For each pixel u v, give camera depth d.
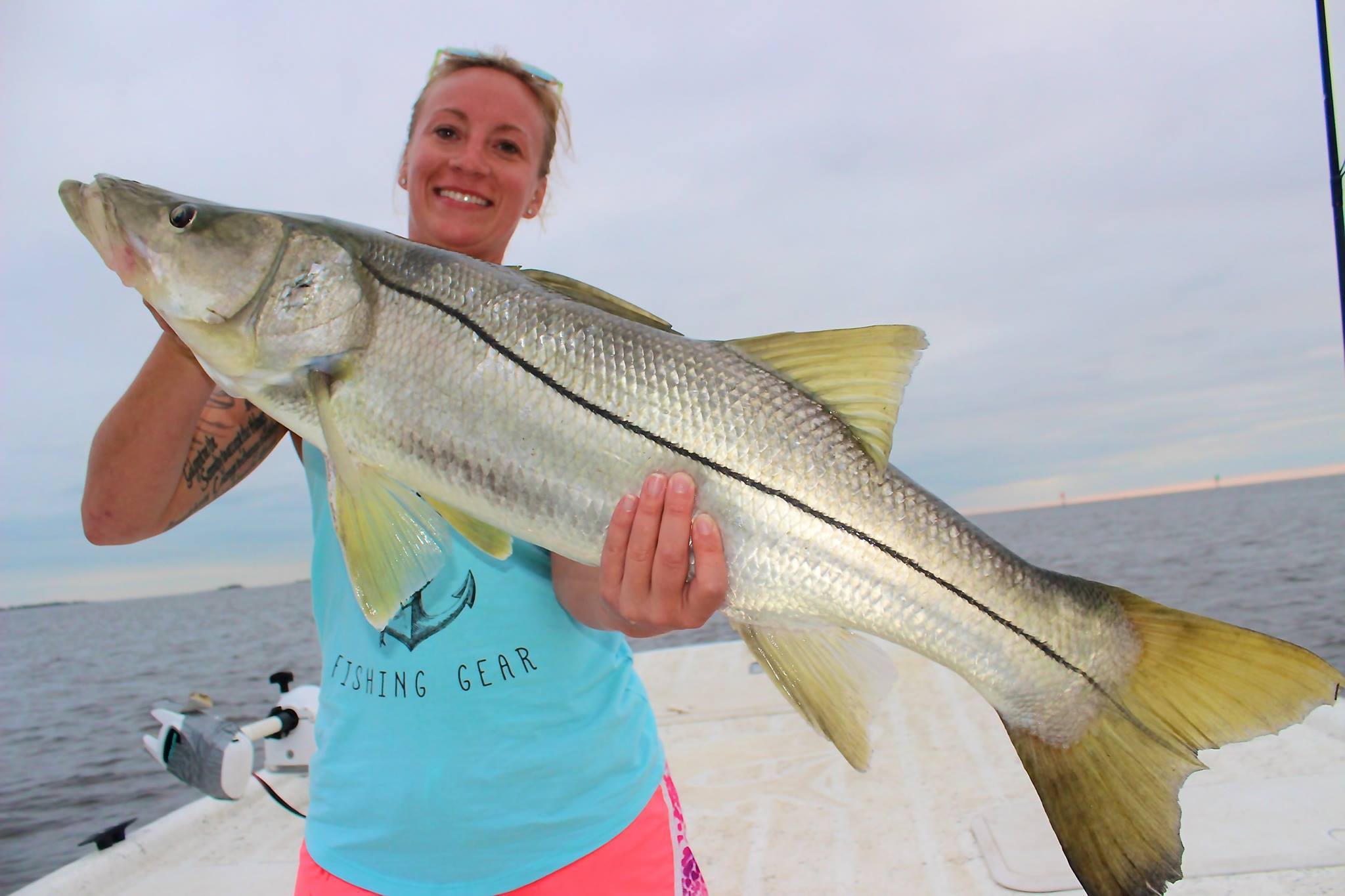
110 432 1.85
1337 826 2.95
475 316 1.78
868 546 1.77
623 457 1.74
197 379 1.89
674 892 1.96
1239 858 2.81
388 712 1.78
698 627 1.77
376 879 1.75
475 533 1.79
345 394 1.81
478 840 1.73
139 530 1.99
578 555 1.75
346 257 1.82
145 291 1.82
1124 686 1.79
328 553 1.96
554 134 2.77
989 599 1.81
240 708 12.07
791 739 4.67
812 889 3.13
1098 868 1.74
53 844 6.71
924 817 3.58
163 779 8.41
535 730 1.79
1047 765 1.81
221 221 1.80
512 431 1.75
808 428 1.77
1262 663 1.71
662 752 2.12
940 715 4.79
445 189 2.39
